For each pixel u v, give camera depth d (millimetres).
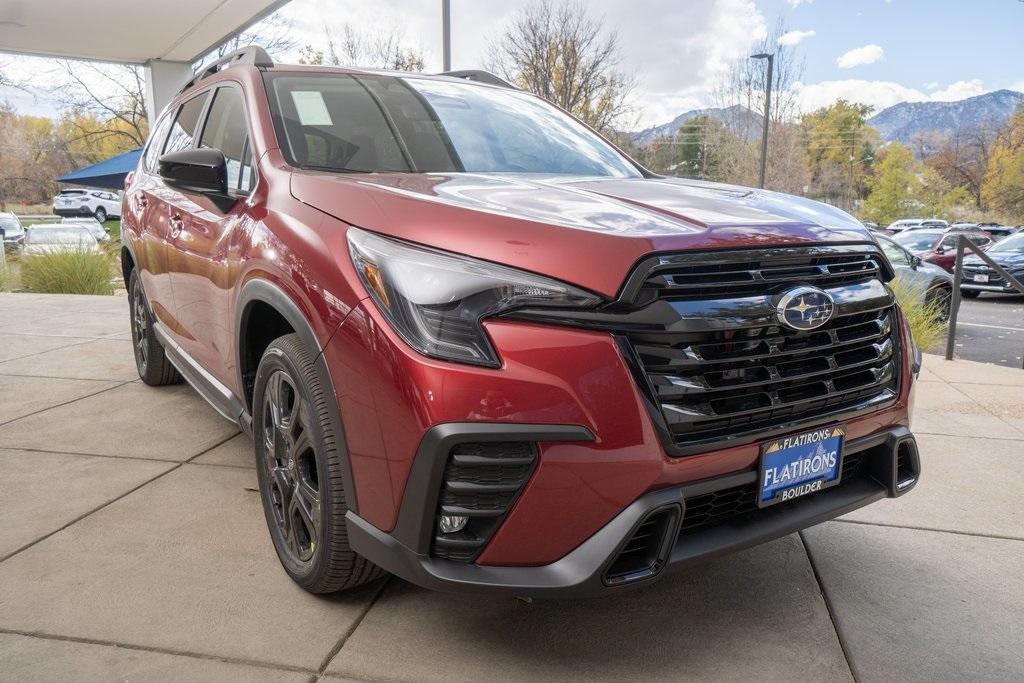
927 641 2105
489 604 2213
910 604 2295
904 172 65625
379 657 1952
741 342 1833
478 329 1704
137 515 2738
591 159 3072
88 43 15477
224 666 1900
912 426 4211
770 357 1882
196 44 15773
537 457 1689
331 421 1946
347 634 2047
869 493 2205
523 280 1725
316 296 1965
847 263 2066
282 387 2250
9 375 4727
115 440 3529
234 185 2760
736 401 1865
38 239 11195
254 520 2713
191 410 3996
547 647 2020
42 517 2713
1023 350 9773
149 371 4270
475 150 2816
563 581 1720
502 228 1819
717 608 2244
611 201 2107
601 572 1718
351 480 1907
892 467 2221
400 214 1936
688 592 2332
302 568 2205
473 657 1967
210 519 2713
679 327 1743
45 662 1896
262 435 2395
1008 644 2102
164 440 3535
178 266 3188
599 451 1698
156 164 3961
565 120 3420
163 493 2932
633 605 2246
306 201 2225
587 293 1713
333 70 3125
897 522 2893
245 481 3061
